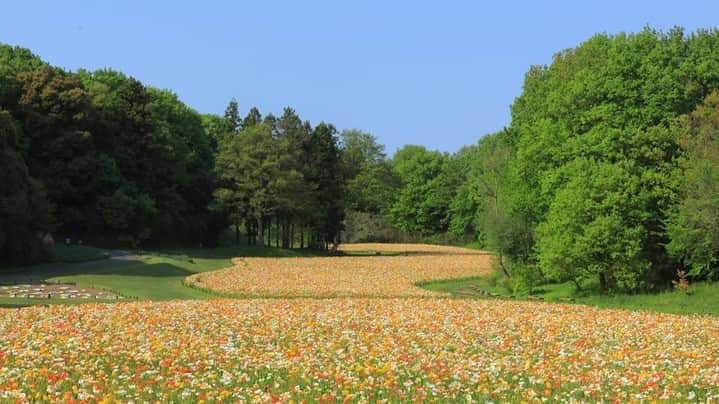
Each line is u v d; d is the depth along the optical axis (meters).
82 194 80.00
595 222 41.12
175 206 93.06
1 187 56.59
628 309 37.22
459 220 132.25
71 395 13.64
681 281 41.00
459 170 145.00
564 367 17.61
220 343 20.30
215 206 95.12
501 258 54.38
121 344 19.78
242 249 90.12
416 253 104.94
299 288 46.12
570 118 48.59
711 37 46.62
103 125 86.12
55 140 77.38
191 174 101.94
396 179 130.75
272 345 20.06
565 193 42.81
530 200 52.28
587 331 24.64
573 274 44.34
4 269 54.22
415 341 21.61
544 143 49.62
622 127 44.22
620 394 14.48
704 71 43.50
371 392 14.52
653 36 46.88
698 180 37.59
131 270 57.22
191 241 98.56
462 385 15.02
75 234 80.06
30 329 22.19
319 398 13.62
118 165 86.62
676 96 43.19
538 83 61.47
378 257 90.19
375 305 33.09
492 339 22.42
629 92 44.06
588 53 51.41
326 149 109.12
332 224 107.00
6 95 78.56
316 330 23.62
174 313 27.62
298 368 16.52
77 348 18.84
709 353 20.27
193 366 16.66
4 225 55.91
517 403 13.76
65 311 27.92
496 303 36.22
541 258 45.44
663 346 21.36
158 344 19.22
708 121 40.47
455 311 30.88
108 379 15.30
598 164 43.19
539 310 32.62
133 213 82.12
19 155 60.00
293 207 97.12
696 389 15.23
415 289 47.66
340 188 109.19
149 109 91.12
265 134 98.56
